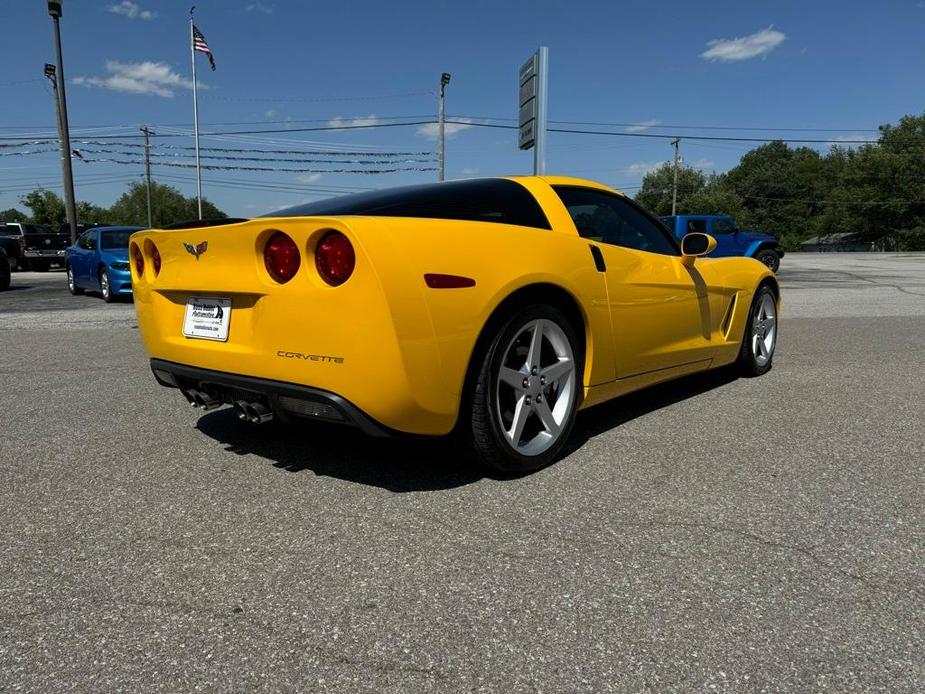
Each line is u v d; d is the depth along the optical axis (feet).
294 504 8.45
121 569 6.85
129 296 38.14
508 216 9.76
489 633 5.69
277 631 5.75
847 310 31.07
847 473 9.41
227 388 9.17
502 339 8.69
